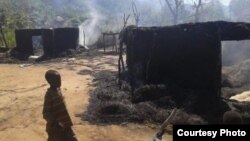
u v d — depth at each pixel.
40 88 16.53
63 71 22.06
